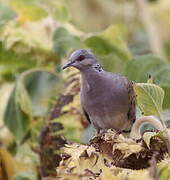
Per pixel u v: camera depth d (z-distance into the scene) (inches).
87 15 665.0
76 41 470.6
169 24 666.2
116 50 470.0
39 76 475.2
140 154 287.6
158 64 416.5
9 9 506.0
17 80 455.2
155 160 279.9
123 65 448.1
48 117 425.4
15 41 465.4
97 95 373.1
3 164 436.8
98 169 292.5
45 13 486.9
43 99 467.8
